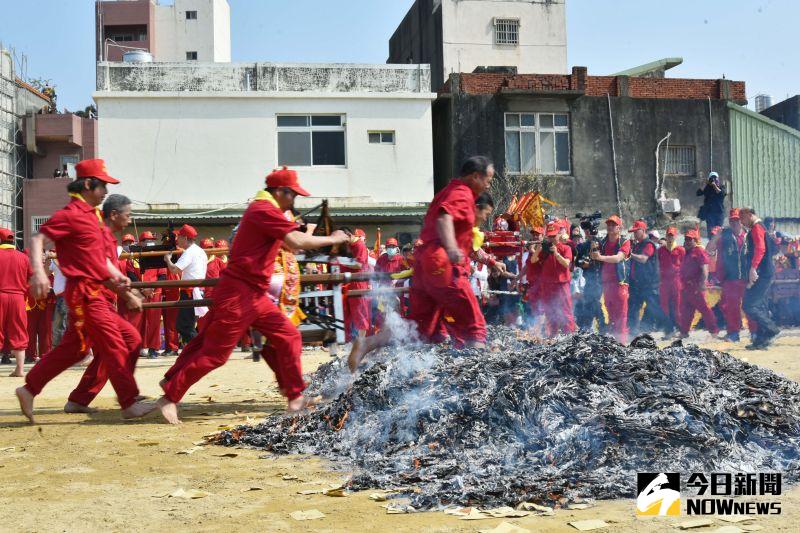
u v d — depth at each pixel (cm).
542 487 409
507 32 3572
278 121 2505
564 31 3606
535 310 1195
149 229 2388
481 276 1416
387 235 2506
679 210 2688
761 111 3638
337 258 698
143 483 454
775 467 450
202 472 480
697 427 465
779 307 1708
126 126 2431
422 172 2542
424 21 3847
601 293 1364
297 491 429
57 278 1341
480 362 570
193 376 638
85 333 666
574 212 2675
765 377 590
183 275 1276
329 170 2506
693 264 1404
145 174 2433
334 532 353
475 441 486
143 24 4941
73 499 420
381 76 2556
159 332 1437
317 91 2508
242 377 1030
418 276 681
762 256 1213
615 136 2723
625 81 2742
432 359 596
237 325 620
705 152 2775
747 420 503
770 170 2797
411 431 507
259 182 2475
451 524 362
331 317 702
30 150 3772
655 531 348
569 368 535
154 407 691
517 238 1328
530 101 2683
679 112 2764
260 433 577
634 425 461
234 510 393
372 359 736
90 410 741
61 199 3638
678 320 1430
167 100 2445
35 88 4319
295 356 632
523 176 2616
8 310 1127
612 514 375
